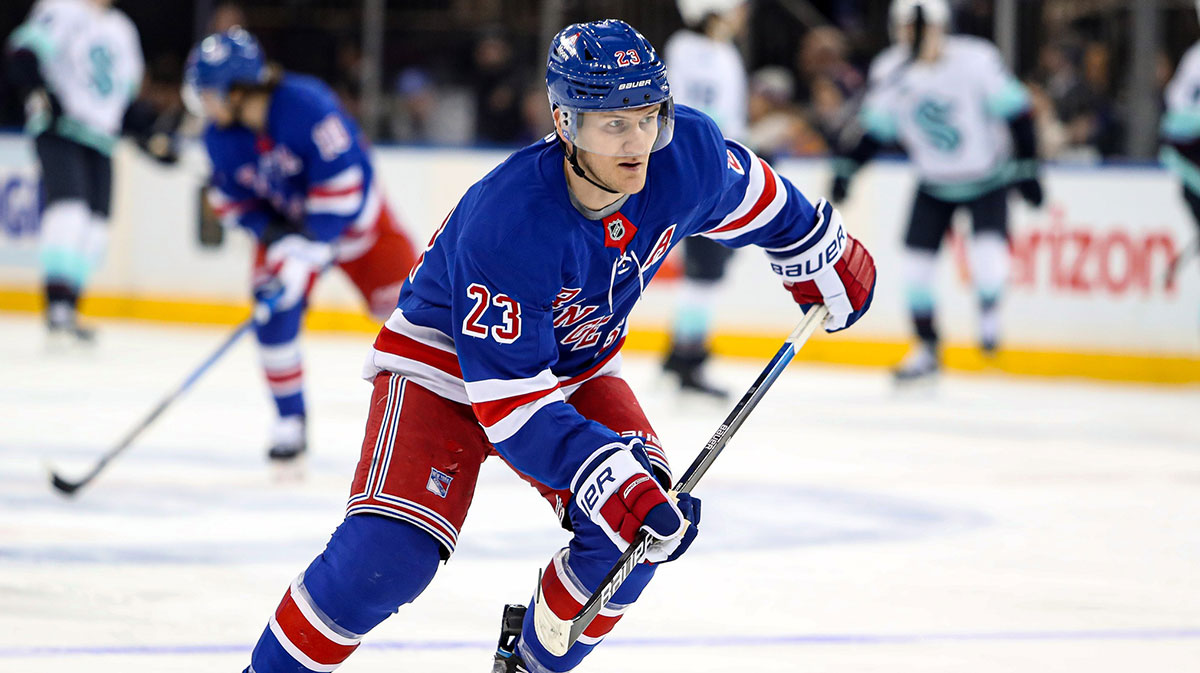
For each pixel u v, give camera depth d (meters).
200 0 35.56
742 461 17.75
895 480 16.50
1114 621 10.05
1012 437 20.39
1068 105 30.17
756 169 7.86
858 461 17.92
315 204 15.31
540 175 6.75
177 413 21.02
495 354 6.86
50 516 13.35
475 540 12.64
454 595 10.60
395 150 33.00
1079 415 23.02
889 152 31.38
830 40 32.56
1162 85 29.89
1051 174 28.16
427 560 7.05
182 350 30.09
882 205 29.48
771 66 34.00
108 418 20.27
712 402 23.78
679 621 9.95
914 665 8.84
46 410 20.78
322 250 15.31
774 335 30.23
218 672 8.44
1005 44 30.41
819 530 13.45
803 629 9.74
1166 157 26.94
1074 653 9.16
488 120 34.97
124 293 35.09
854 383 27.38
